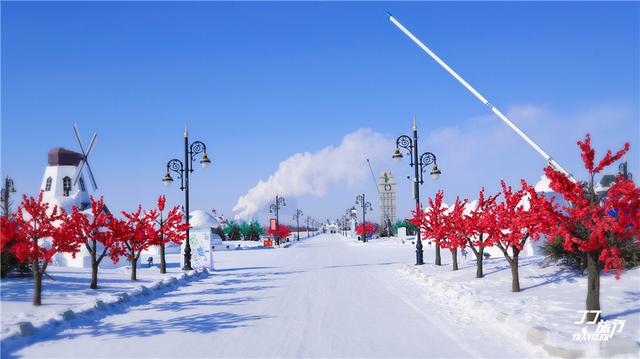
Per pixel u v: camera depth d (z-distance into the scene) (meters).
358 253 42.28
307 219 129.88
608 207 9.77
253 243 78.31
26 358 8.34
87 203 36.19
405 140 25.97
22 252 13.03
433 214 24.52
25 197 13.67
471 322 10.88
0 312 12.02
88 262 27.30
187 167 26.17
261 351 8.59
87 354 8.55
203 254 27.88
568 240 9.82
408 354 8.22
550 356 7.86
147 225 21.50
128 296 14.95
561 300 12.31
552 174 9.95
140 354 8.52
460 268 21.17
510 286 15.15
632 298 11.98
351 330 10.20
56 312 11.98
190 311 13.13
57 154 46.16
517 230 14.30
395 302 14.01
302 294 16.20
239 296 16.17
